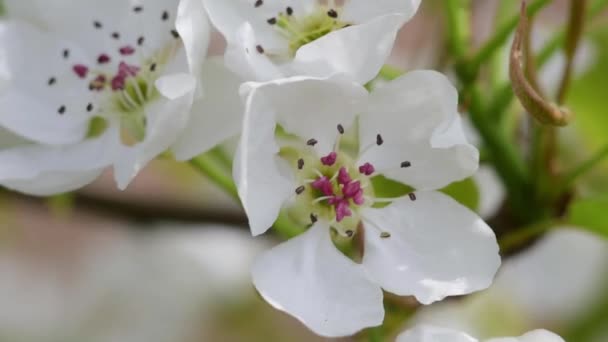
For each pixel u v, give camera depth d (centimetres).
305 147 26
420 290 26
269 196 26
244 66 25
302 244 26
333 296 26
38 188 27
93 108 27
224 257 39
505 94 28
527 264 37
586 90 31
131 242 40
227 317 39
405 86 26
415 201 26
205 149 26
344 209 26
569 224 28
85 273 41
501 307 36
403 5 26
